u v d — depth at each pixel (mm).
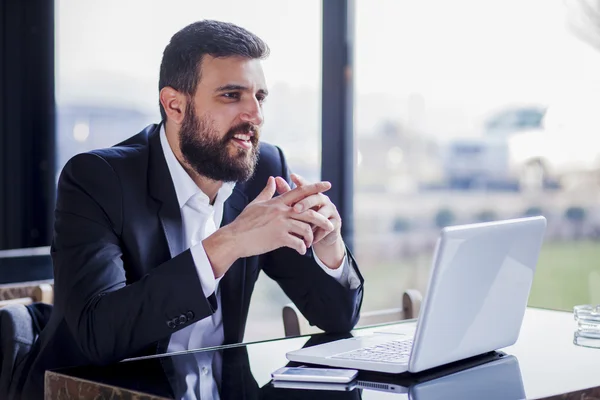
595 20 2234
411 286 2689
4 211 3732
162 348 1410
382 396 943
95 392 1016
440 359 1070
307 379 1033
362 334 1465
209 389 986
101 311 1222
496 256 1105
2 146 3721
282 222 1268
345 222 2801
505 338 1218
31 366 1379
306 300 1572
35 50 3674
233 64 1451
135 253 1421
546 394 950
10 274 2275
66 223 1375
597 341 1329
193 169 1494
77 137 3641
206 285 1232
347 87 2766
